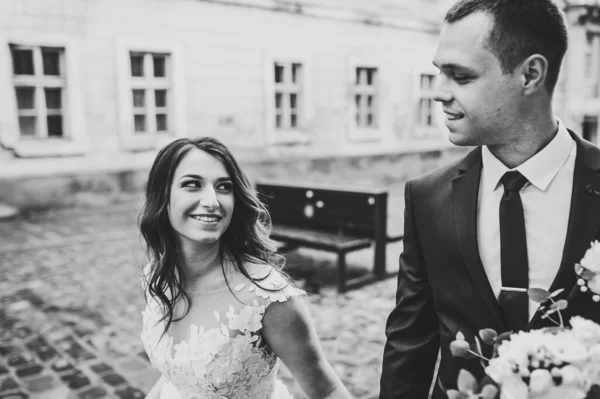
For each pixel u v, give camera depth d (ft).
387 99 49.88
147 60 35.32
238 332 5.12
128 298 17.28
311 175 44.27
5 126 30.35
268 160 41.52
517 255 3.99
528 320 3.96
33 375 12.03
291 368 5.41
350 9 45.85
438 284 4.57
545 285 3.93
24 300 17.17
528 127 3.84
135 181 34.81
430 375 5.01
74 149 32.58
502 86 3.66
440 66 3.85
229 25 38.50
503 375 3.12
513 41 3.56
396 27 49.47
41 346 13.61
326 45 44.68
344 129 46.85
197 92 37.40
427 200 4.70
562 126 4.03
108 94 33.68
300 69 43.60
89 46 32.65
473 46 3.63
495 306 4.10
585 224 3.79
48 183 31.78
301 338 5.28
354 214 18.89
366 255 22.48
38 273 20.15
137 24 34.30
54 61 34.24
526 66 3.61
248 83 40.06
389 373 5.00
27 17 30.45
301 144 43.80
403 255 5.06
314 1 43.21
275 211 21.50
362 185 46.75
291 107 45.75
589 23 55.06
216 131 38.65
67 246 24.17
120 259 21.98
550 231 3.92
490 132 3.85
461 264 4.36
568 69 55.01
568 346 3.09
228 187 5.27
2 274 20.07
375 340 13.57
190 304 5.37
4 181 30.40
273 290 5.18
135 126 38.29
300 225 20.63
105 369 12.28
